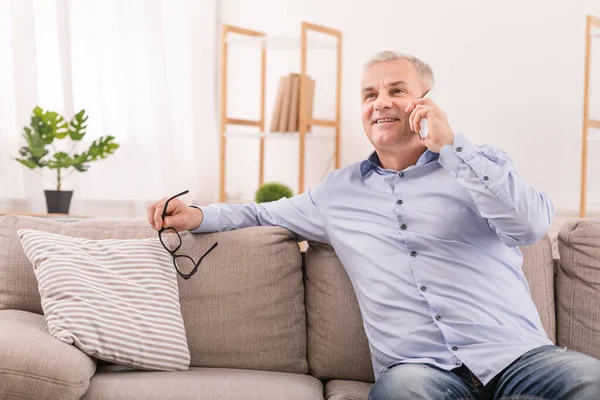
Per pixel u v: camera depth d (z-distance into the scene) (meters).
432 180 1.70
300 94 4.09
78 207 3.61
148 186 4.01
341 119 4.50
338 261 1.81
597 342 1.72
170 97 4.26
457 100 4.20
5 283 1.77
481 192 1.53
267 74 4.67
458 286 1.61
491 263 1.64
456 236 1.65
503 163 1.55
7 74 3.37
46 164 3.16
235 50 4.73
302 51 4.05
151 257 1.76
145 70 3.99
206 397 1.50
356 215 1.76
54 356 1.44
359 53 4.43
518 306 1.61
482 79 4.14
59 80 3.59
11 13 3.32
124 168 3.92
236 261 1.79
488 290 1.61
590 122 3.65
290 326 1.79
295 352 1.79
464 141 1.56
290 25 4.58
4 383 1.41
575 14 3.93
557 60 3.98
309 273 1.86
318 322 1.81
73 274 1.66
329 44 4.25
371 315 1.67
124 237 1.85
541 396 1.39
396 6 4.33
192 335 1.75
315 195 1.84
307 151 4.58
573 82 3.95
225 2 4.70
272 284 1.79
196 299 1.77
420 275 1.63
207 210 1.83
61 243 1.74
